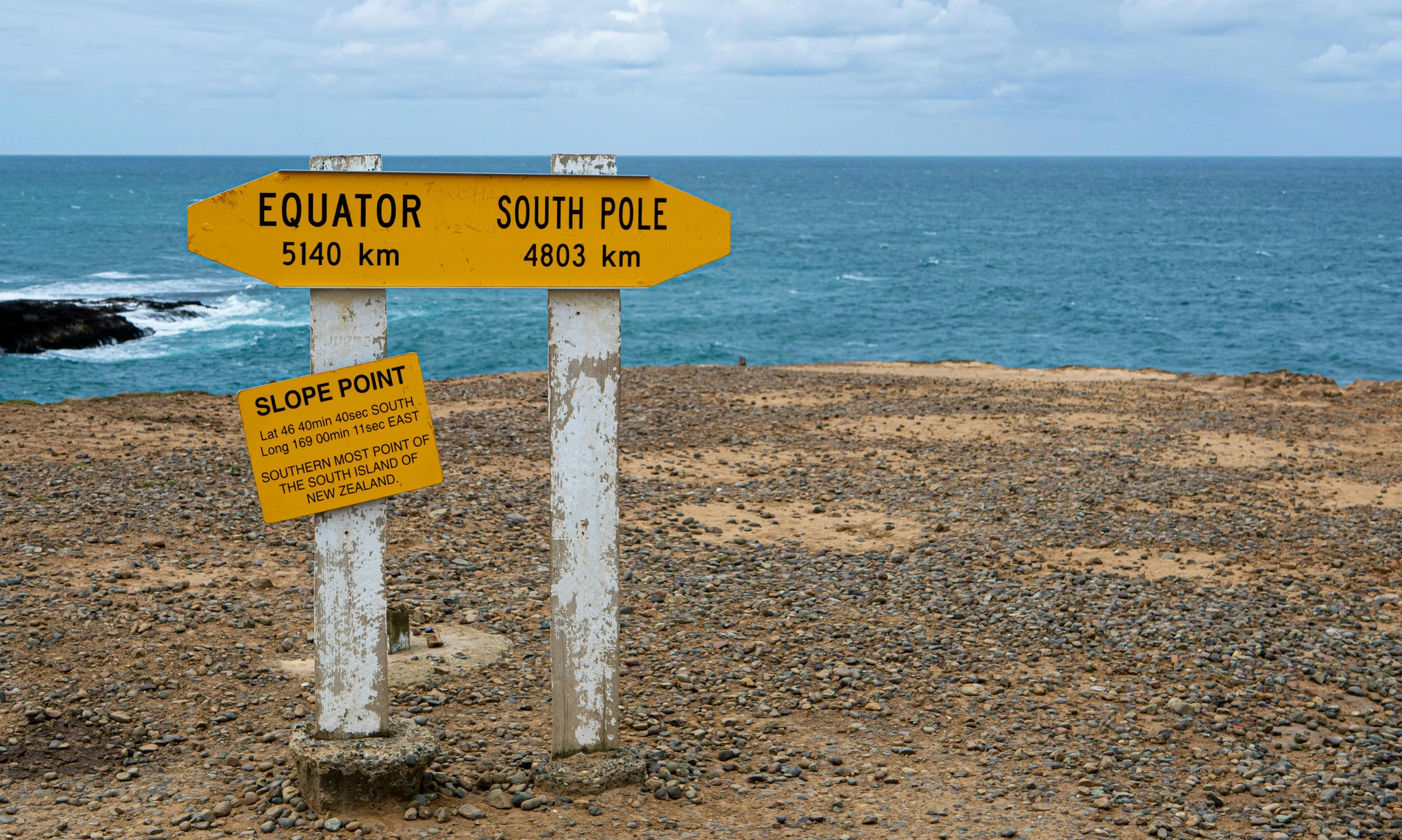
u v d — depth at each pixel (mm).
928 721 6680
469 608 8625
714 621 8508
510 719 6555
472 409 18969
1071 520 11969
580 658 5531
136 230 101750
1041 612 8789
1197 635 8234
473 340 46031
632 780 5590
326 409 5000
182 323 47469
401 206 4969
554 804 5383
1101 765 6051
